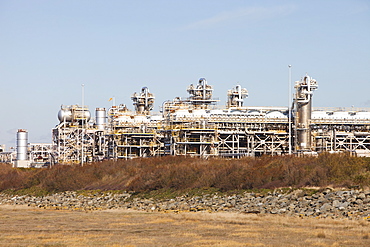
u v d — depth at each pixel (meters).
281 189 93.81
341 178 91.19
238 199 95.12
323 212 78.75
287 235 62.88
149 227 73.69
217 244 57.81
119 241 61.66
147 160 140.50
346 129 156.62
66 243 61.19
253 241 59.22
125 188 120.88
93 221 82.56
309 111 151.88
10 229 74.75
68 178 134.12
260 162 112.12
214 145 152.25
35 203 121.19
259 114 154.75
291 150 154.00
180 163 129.88
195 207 94.88
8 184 143.88
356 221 70.56
